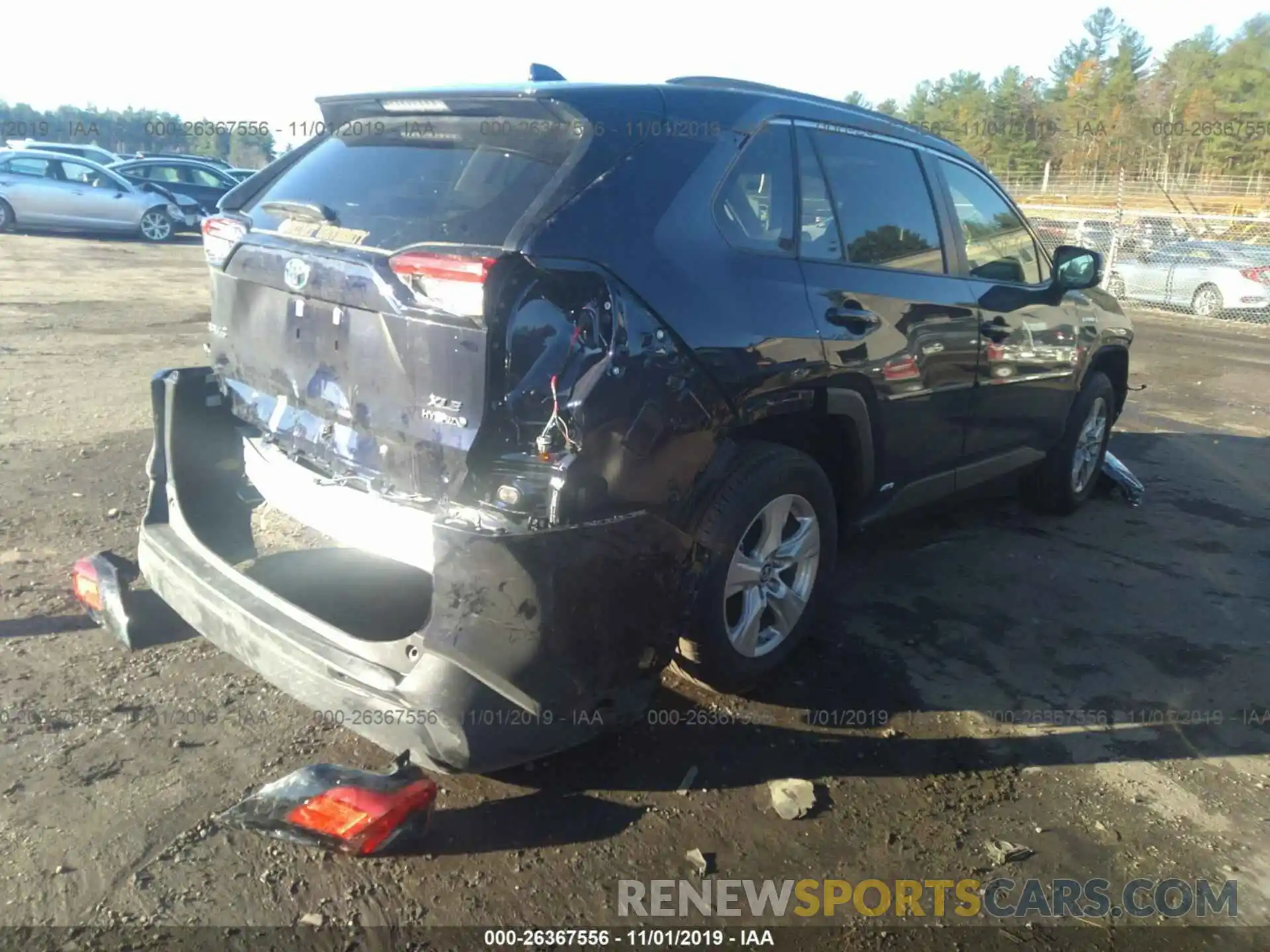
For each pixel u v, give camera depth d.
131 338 9.57
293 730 3.29
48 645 3.73
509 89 3.05
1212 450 7.64
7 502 5.10
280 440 3.25
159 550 3.37
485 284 2.56
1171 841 3.03
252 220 3.38
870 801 3.12
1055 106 65.88
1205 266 15.79
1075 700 3.79
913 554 5.15
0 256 15.50
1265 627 4.50
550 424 2.66
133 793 2.95
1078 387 5.48
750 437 3.50
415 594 3.82
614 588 2.75
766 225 3.46
